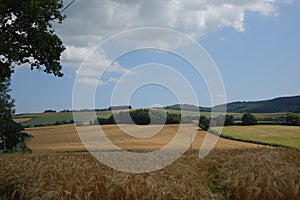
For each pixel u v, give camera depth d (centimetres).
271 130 4784
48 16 1571
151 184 1107
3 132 5041
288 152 1745
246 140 4122
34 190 1172
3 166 1734
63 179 1238
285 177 1123
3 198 1220
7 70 1554
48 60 1622
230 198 1143
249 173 1194
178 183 1148
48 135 5059
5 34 1518
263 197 1080
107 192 1091
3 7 1405
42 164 1642
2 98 4862
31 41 1574
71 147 4453
